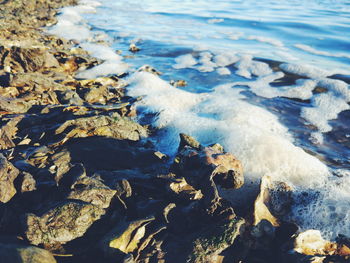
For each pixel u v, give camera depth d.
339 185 0.57
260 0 3.16
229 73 1.16
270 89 1.01
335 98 0.93
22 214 0.42
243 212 0.51
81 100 0.82
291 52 1.39
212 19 2.12
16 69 0.95
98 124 0.67
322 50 1.41
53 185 0.48
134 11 2.50
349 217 0.50
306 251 0.44
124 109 0.81
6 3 2.11
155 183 0.53
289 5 2.77
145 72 1.07
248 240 0.46
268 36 1.68
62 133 0.64
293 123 0.81
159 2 3.03
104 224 0.45
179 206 0.48
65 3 2.64
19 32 1.34
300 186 0.57
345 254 0.45
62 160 0.57
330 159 0.67
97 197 0.47
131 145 0.68
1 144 0.59
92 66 1.15
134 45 1.44
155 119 0.79
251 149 0.63
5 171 0.46
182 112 0.82
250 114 0.81
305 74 1.11
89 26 1.90
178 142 0.71
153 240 0.43
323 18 2.08
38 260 0.36
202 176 0.52
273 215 0.51
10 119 0.65
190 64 1.25
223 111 0.82
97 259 0.40
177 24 2.00
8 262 0.35
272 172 0.59
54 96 0.80
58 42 1.38
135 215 0.47
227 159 0.57
